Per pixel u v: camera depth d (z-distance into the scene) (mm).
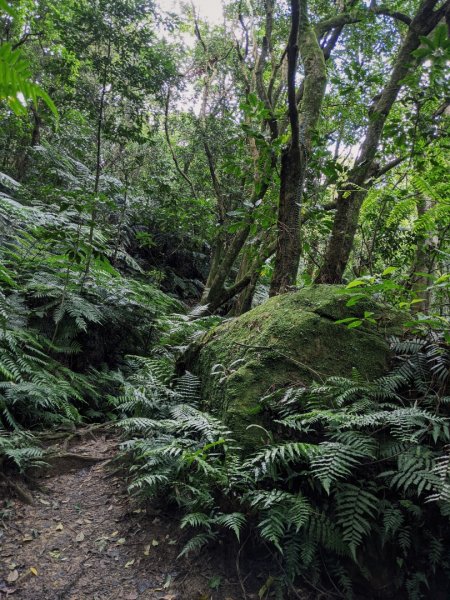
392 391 2764
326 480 2141
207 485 2670
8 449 3270
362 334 3150
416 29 4906
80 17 6613
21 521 2844
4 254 5863
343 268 4891
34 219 6082
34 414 4141
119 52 6918
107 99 7668
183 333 5328
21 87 594
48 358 4863
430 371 2824
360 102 6969
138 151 12297
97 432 4344
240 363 3193
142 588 2316
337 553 2256
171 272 10773
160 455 2996
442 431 2424
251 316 3693
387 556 2289
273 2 9141
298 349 3068
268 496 2318
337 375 2955
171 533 2713
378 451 2469
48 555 2545
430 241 5520
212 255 10492
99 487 3332
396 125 4742
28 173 9984
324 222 5172
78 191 5758
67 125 9766
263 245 6797
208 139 9594
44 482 3350
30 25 9047
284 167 4852
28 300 5340
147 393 3834
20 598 2213
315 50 5582
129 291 6184
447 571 2273
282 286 4754
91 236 5426
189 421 2938
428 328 2947
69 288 5590
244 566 2410
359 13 6223
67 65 7098
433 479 2107
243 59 10023
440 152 4773
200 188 11867
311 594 2273
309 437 2705
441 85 4176
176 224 9898
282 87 9664
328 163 4812
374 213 6344
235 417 2844
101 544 2656
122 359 6016
